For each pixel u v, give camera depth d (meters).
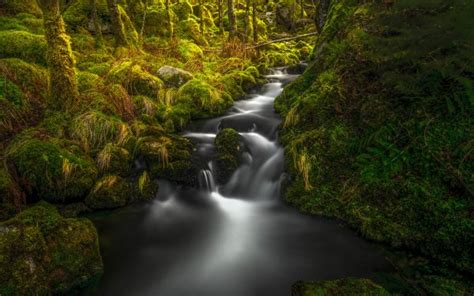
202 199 5.46
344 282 3.07
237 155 6.02
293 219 4.71
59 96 5.97
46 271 3.33
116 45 9.84
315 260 3.96
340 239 4.18
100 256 3.88
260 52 13.30
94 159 5.48
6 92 5.71
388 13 4.57
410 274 3.45
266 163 5.89
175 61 10.19
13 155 4.84
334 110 5.33
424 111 4.14
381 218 4.05
